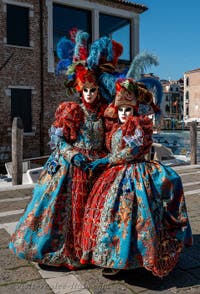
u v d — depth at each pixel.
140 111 3.58
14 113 17.11
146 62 3.82
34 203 3.50
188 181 8.21
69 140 3.60
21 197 6.93
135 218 3.13
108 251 3.09
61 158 3.55
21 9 17.20
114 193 3.20
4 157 16.66
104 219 3.16
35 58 17.58
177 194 3.34
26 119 17.44
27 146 17.39
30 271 3.48
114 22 19.44
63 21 18.25
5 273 3.43
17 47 17.09
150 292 3.09
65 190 3.47
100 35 18.97
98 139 3.59
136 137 3.25
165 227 3.28
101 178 3.38
